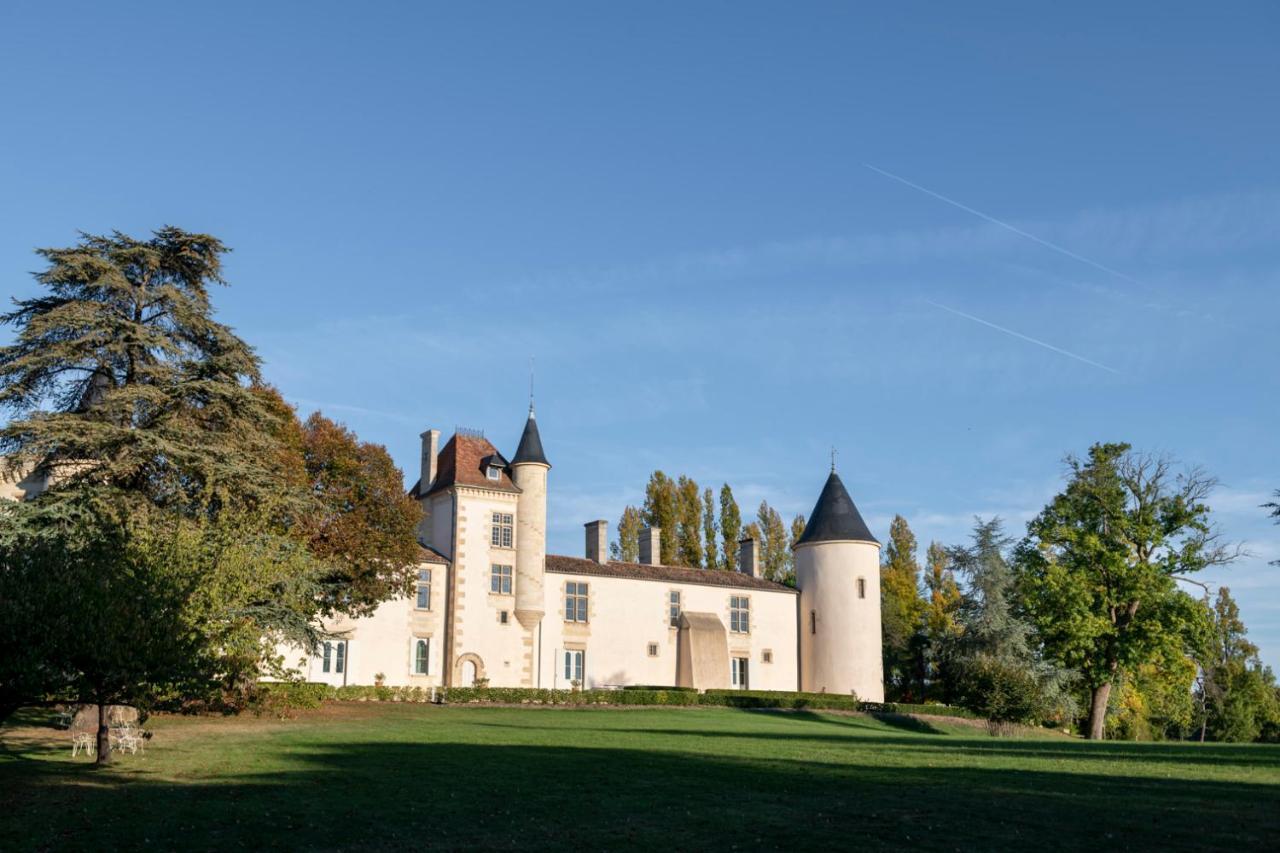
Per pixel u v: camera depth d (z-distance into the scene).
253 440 29.95
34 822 13.49
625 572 55.50
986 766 19.38
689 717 39.09
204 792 15.59
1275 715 68.56
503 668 49.91
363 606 43.03
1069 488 46.72
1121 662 44.19
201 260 30.81
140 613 17.59
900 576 71.06
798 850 11.53
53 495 26.17
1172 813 13.38
